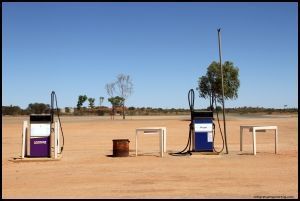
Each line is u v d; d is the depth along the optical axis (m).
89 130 35.94
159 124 43.88
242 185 11.45
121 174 13.32
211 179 12.34
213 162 15.84
